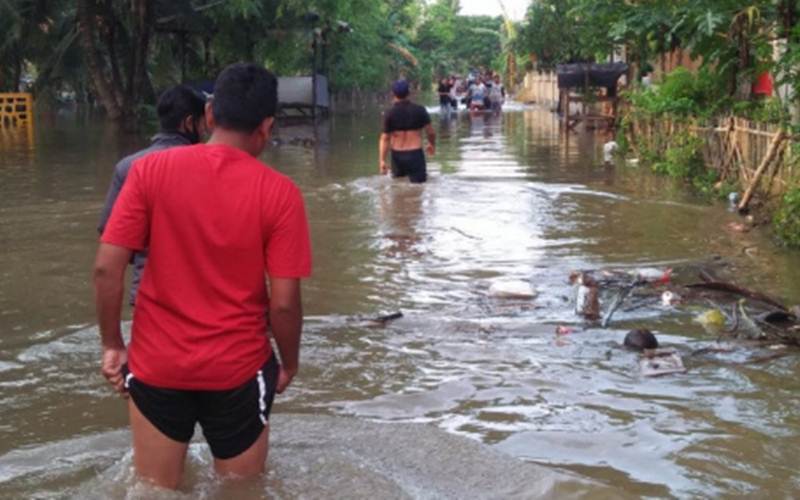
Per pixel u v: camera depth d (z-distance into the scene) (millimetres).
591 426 4625
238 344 3379
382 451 4219
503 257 8539
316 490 3705
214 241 3334
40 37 34094
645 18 14125
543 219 10531
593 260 8352
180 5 31750
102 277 3340
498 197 12172
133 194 3352
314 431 4445
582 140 22719
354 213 10945
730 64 13781
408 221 10391
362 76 48688
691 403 4918
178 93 4945
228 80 3455
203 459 3916
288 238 3393
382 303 6965
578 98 25797
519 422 4684
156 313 3377
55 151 20234
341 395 5059
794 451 4320
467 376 5352
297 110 35844
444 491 3838
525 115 37406
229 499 3551
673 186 13234
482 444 4344
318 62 43031
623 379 5297
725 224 10031
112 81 32438
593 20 16734
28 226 10109
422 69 81188
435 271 7992
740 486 3982
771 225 9875
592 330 6242
